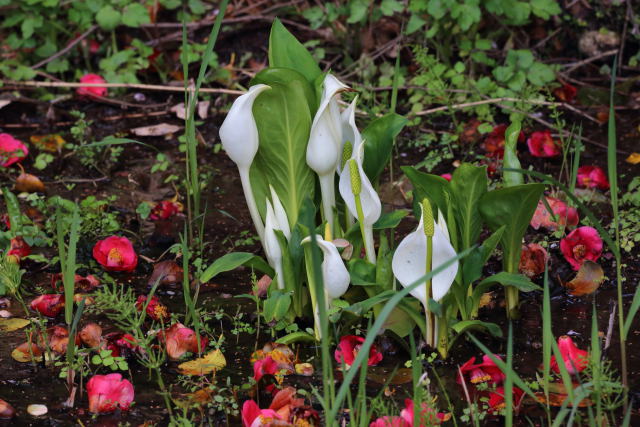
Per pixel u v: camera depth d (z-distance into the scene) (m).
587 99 6.98
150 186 5.92
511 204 3.83
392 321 3.91
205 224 5.38
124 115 7.05
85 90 7.09
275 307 3.80
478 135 6.39
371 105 6.89
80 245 5.00
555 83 7.01
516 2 7.11
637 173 5.85
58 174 6.11
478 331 4.10
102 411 3.60
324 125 3.88
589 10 7.67
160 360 3.85
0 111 7.04
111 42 7.70
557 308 4.39
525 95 6.58
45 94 7.19
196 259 4.85
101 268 4.89
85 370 3.92
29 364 3.98
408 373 3.82
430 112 6.75
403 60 7.54
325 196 4.09
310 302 4.21
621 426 3.46
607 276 4.66
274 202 4.04
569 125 6.68
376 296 3.69
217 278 4.77
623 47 7.46
